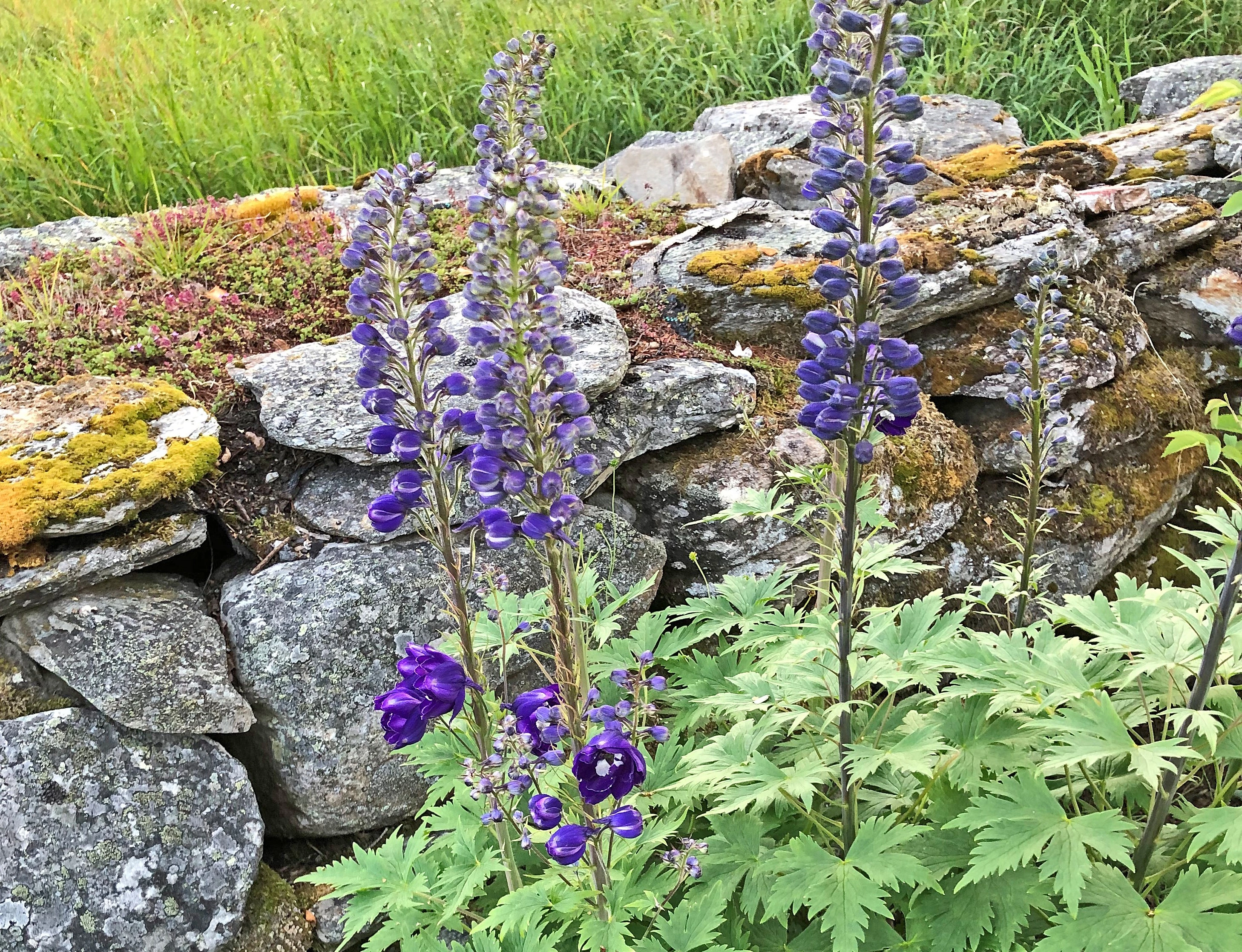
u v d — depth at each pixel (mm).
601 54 2453
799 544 1388
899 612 1306
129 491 1175
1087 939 840
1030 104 2307
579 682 1000
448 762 1021
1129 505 1562
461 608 873
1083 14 2381
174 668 1136
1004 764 950
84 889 1079
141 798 1111
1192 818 849
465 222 1797
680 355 1471
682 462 1392
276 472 1307
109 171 2156
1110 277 1685
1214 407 784
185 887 1108
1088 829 843
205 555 1279
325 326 1540
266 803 1219
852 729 1065
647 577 1330
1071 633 1517
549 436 790
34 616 1144
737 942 965
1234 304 1682
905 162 798
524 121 925
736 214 1663
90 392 1302
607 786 778
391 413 841
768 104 2113
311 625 1182
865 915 860
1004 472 1546
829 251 814
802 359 1549
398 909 1007
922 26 2426
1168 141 1849
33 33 2701
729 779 953
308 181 2168
